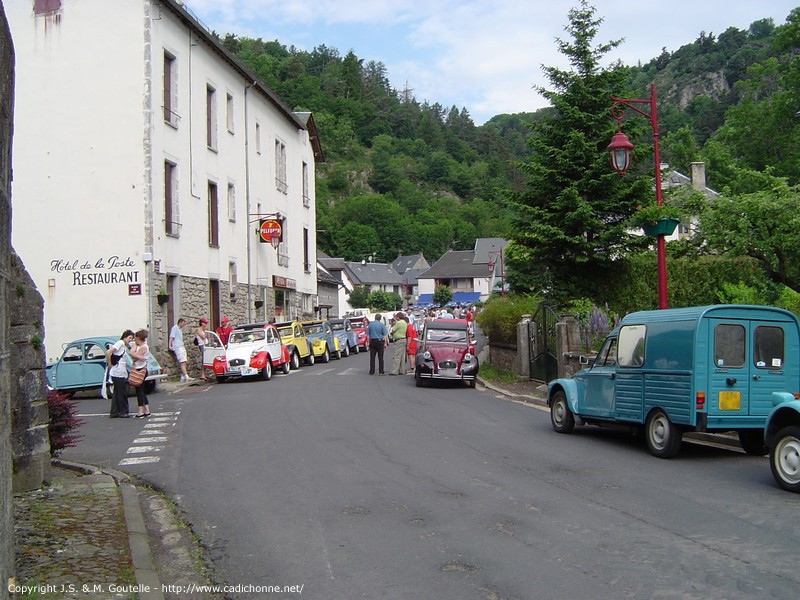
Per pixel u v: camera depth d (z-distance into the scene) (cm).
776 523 702
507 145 17825
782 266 1855
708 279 2305
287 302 3975
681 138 6262
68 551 634
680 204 1911
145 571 585
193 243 2753
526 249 2467
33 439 877
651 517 730
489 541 658
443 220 13462
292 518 749
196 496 860
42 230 2422
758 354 1045
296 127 4200
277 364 2578
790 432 840
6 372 449
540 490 852
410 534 684
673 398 1046
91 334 2381
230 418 1499
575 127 2386
